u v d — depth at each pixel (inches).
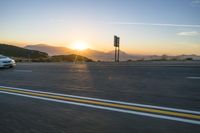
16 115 222.1
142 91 322.3
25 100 289.3
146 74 519.5
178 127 173.6
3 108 250.8
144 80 429.4
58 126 186.4
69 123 192.7
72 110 232.8
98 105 249.8
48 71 689.0
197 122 184.1
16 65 1026.1
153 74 513.3
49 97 303.1
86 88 366.6
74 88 370.6
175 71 552.4
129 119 197.2
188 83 378.3
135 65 797.2
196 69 584.1
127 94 305.3
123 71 604.7
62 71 674.8
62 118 207.3
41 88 382.0
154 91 319.6
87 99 282.7
